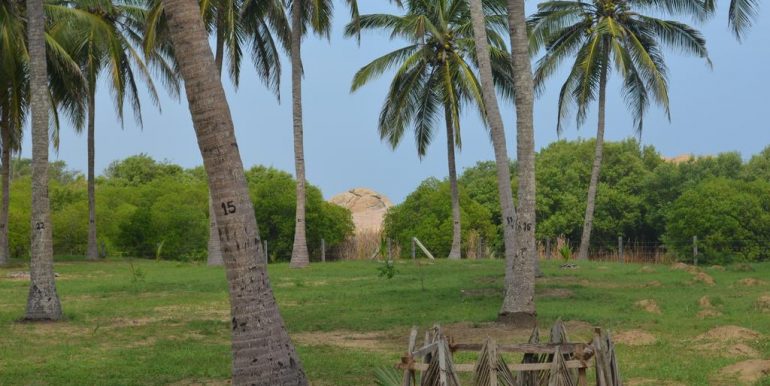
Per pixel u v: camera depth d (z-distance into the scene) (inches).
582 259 1309.1
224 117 293.7
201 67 292.5
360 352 466.0
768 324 531.2
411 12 1341.0
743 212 1289.4
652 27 1250.6
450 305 690.8
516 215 589.0
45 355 464.1
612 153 1830.7
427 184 1717.5
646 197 1763.0
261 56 1309.1
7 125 1266.0
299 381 292.4
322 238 1584.6
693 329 522.9
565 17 1210.6
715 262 1272.1
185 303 753.6
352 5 1146.7
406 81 1311.5
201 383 382.9
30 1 606.9
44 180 618.8
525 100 581.3
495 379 244.7
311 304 729.6
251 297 289.3
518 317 569.9
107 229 1638.8
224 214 291.0
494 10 1184.2
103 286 909.8
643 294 748.6
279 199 1638.8
